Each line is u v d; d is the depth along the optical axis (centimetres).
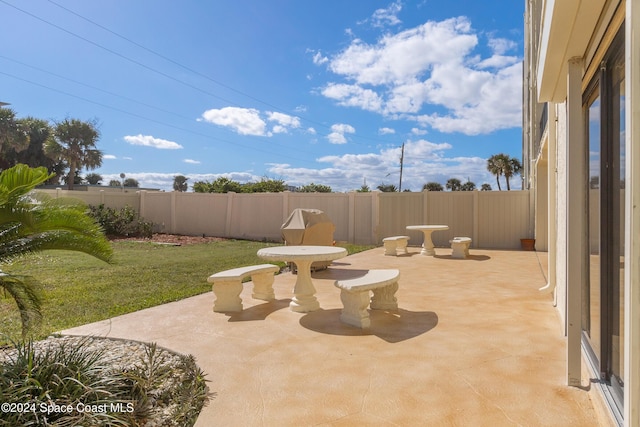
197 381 307
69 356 300
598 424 241
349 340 406
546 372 318
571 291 292
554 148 565
